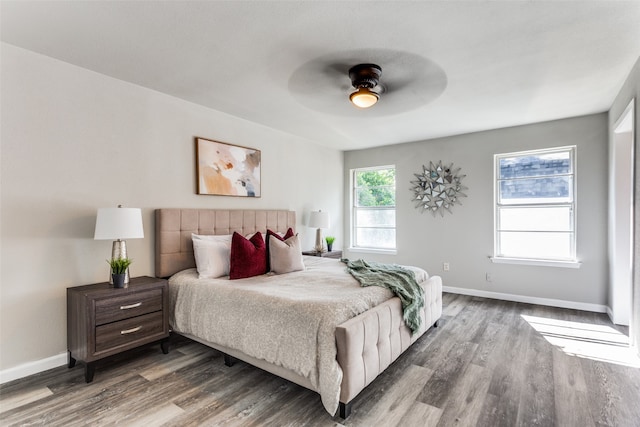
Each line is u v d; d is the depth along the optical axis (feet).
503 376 7.75
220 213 11.84
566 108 11.86
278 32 6.89
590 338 10.03
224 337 7.99
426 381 7.55
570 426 5.91
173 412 6.37
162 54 7.88
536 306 13.52
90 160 8.79
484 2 5.89
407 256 17.34
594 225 12.69
